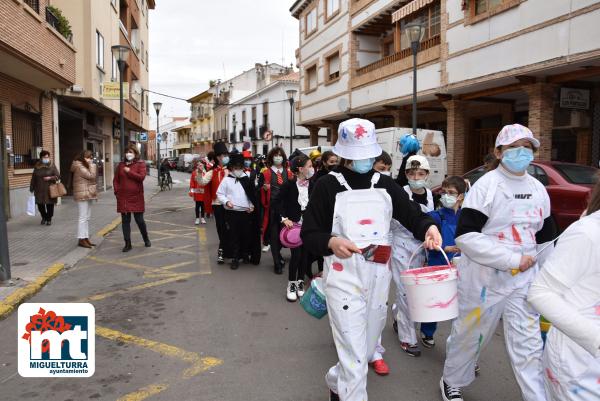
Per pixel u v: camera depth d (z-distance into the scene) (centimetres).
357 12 2084
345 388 267
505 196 286
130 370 384
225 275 696
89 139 2000
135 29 2816
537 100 1250
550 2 1127
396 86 1788
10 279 611
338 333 275
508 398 343
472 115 1872
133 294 598
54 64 1127
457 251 410
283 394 346
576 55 1070
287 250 898
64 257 784
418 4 1642
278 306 550
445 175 1510
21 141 1275
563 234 197
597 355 179
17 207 1244
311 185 602
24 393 347
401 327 420
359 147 270
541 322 310
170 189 2712
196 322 496
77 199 865
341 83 2272
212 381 366
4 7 860
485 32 1334
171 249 902
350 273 275
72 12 1593
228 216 725
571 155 1448
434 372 385
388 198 284
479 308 298
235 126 4931
